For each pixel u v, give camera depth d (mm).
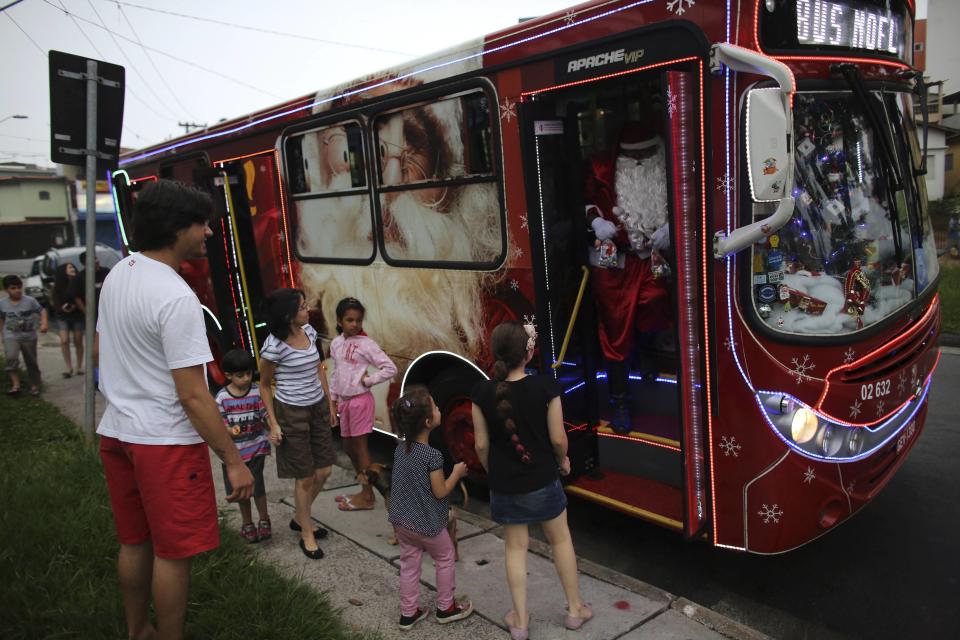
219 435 2723
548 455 3207
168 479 2711
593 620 3359
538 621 3381
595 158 4309
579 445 4277
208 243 6879
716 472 3471
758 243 3250
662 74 3148
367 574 3908
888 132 3809
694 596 3832
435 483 3271
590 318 4391
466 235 4547
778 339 3264
